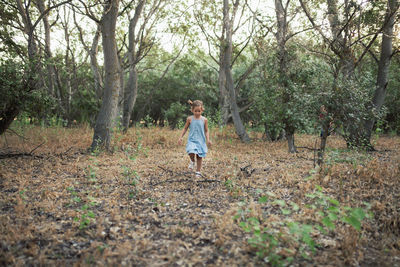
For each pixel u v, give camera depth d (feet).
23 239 9.48
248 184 15.93
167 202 13.32
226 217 11.03
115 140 32.01
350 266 8.18
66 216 11.51
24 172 18.39
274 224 9.62
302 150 29.30
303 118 18.89
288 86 26.81
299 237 9.41
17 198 13.09
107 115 27.73
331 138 38.96
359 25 29.30
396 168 17.20
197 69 82.64
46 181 16.52
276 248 8.87
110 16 27.66
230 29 40.06
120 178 17.31
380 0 27.81
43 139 33.04
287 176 16.71
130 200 13.52
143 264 8.26
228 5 40.55
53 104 24.35
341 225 10.55
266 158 24.54
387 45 30.58
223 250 9.00
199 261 8.39
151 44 50.01
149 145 31.91
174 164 21.52
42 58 24.00
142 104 90.33
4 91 20.43
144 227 10.68
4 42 28.58
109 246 9.26
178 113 81.46
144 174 18.34
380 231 10.34
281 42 29.04
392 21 30.17
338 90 17.60
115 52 28.22
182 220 11.26
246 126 46.75
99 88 54.29
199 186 15.79
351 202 12.50
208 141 18.51
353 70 28.94
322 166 17.53
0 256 8.50
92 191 14.67
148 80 88.63
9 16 37.55
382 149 30.04
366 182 14.88
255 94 31.37
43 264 8.17
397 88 52.01
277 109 26.89
